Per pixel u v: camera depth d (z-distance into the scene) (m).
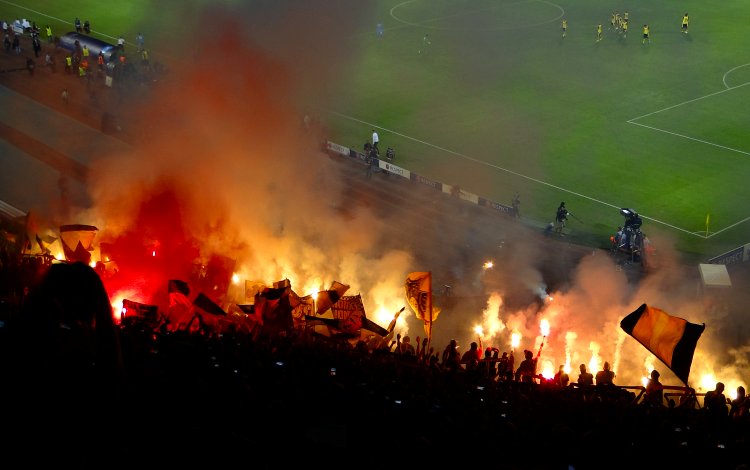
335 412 17.66
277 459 14.05
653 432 18.88
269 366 19.62
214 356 19.38
